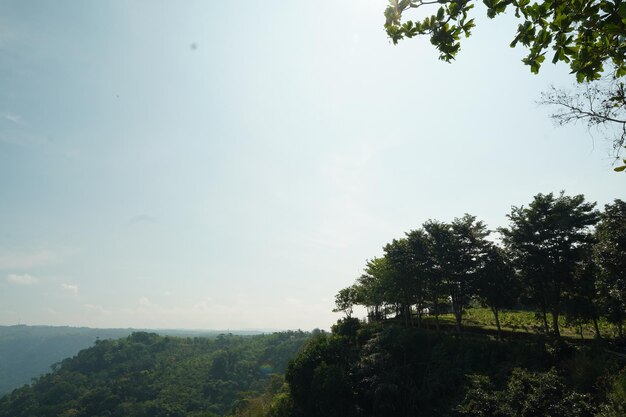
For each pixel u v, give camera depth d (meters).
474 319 58.84
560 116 7.37
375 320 67.38
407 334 46.03
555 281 36.56
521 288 40.53
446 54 6.29
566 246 36.00
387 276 53.34
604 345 32.94
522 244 37.91
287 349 167.12
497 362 36.41
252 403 74.56
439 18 5.87
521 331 45.62
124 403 124.88
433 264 47.62
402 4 5.92
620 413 21.17
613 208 27.55
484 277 41.69
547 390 27.08
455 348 41.22
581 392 26.22
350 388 43.88
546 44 5.46
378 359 44.72
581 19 4.99
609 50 5.41
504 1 5.33
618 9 4.52
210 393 134.38
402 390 41.03
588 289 34.69
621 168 5.93
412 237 50.91
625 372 24.44
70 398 144.00
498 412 27.92
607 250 26.30
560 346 32.34
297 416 47.53
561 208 36.84
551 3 5.05
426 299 53.16
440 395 38.22
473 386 33.19
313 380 46.50
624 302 26.16
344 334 59.53
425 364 42.59
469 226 45.69
